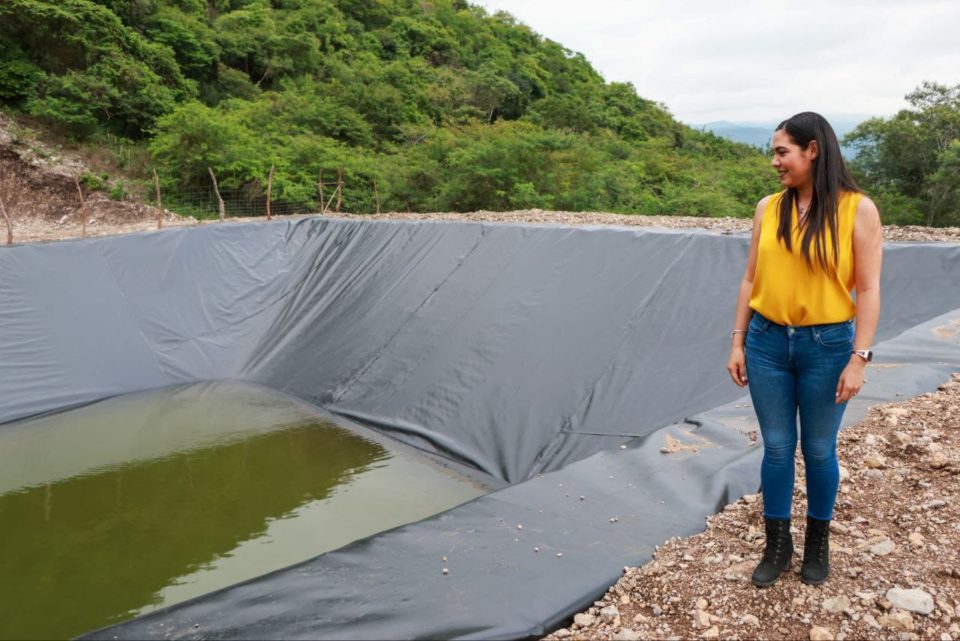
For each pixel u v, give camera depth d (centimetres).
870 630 248
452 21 4719
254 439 837
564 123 3797
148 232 1195
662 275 796
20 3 1953
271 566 545
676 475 404
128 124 2169
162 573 538
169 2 2880
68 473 749
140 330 1105
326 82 3136
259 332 1179
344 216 1398
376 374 938
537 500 389
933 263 679
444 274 1029
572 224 1060
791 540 280
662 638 261
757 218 270
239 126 2041
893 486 346
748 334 272
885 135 2662
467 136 2453
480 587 308
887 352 549
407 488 681
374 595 306
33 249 1082
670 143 4297
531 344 819
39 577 535
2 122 1848
